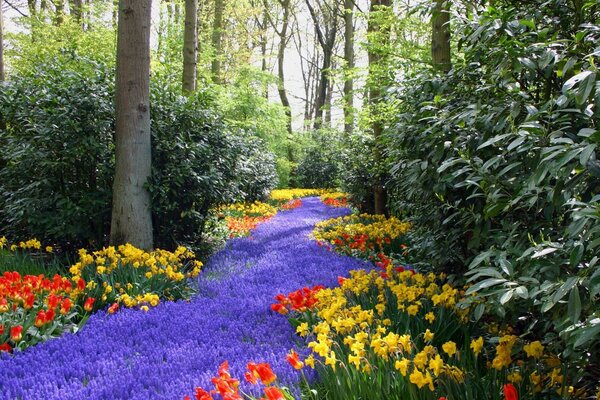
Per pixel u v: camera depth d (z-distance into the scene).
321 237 9.34
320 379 3.00
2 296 4.00
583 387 2.52
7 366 3.25
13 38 17.98
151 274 5.27
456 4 3.79
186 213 7.23
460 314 3.51
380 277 4.77
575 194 2.15
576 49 2.67
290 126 31.25
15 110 7.05
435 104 4.02
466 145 3.40
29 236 7.28
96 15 18.02
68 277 5.29
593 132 1.82
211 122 7.79
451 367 2.51
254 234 10.73
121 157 6.55
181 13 22.69
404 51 9.14
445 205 4.02
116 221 6.56
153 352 3.68
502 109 2.83
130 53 6.50
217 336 4.05
